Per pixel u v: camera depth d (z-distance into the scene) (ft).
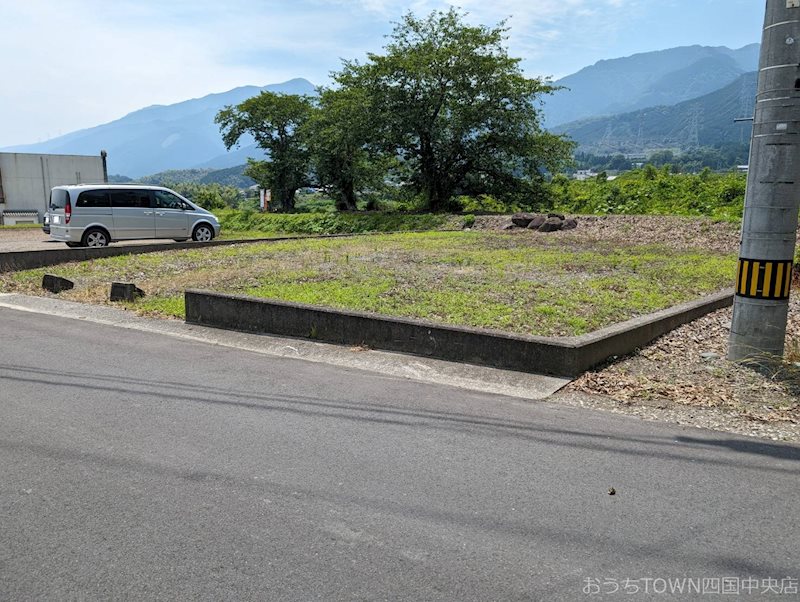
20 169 122.83
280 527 9.77
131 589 8.21
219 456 12.45
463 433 13.83
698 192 77.41
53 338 23.25
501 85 84.48
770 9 17.60
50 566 8.71
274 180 135.85
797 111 17.46
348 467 11.99
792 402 15.97
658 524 9.98
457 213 82.79
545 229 63.26
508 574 8.61
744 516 10.27
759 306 18.58
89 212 54.60
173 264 41.91
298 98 133.90
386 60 85.05
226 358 20.53
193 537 9.46
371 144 91.15
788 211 18.04
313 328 23.03
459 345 19.86
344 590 8.22
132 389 16.87
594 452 12.85
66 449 12.75
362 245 51.62
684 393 16.67
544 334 21.47
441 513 10.25
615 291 29.25
